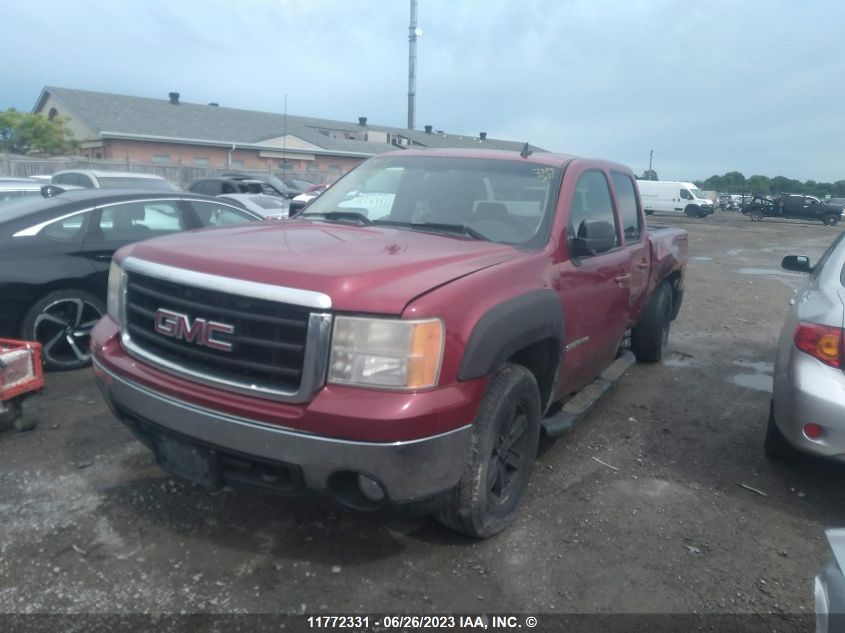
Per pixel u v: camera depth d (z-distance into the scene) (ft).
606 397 19.42
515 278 11.34
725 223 130.41
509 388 10.98
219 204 23.89
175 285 10.30
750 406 19.21
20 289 18.29
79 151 115.55
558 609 10.00
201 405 9.81
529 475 12.50
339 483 9.70
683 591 10.53
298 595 10.05
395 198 14.55
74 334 19.51
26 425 15.26
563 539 11.79
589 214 15.19
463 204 13.97
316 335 9.16
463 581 10.53
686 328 29.58
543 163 14.85
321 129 148.05
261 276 9.59
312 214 14.97
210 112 124.67
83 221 19.77
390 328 9.20
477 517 10.87
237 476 10.07
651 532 12.16
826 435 12.63
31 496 12.51
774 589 10.69
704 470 14.87
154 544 11.15
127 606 9.68
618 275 15.88
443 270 10.43
